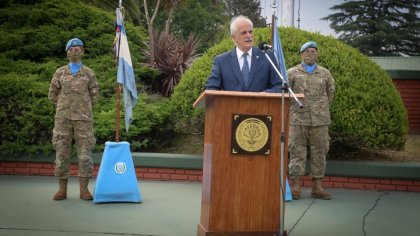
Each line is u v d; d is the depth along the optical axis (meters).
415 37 49.97
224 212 4.77
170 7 14.59
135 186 7.24
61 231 5.59
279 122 4.85
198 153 9.86
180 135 10.49
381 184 8.80
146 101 10.91
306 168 8.94
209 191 4.79
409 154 9.93
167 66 12.66
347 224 6.23
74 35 11.62
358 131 8.80
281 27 9.93
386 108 8.98
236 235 4.77
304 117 7.81
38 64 11.05
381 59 23.66
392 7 51.38
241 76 5.26
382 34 49.25
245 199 4.80
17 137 9.46
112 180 7.16
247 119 4.79
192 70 9.83
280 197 4.82
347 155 9.62
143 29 13.30
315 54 7.87
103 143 9.66
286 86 4.69
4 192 7.83
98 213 6.52
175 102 9.80
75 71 7.34
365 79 9.09
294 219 6.45
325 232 5.83
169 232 5.65
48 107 9.53
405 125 9.13
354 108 8.84
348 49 9.52
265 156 4.82
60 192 7.32
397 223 6.35
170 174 9.32
